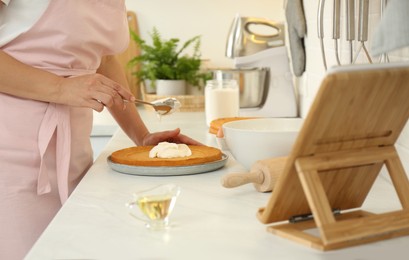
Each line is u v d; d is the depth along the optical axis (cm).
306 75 246
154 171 139
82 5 152
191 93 316
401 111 91
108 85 147
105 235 98
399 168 95
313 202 86
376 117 89
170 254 88
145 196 99
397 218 91
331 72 79
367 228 88
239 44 262
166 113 166
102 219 107
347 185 97
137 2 332
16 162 150
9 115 149
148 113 287
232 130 138
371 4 146
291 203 94
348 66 80
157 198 99
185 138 170
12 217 152
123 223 104
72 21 150
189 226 101
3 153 149
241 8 332
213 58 336
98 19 158
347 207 102
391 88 85
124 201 119
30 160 151
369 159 93
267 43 264
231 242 92
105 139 264
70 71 155
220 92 221
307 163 87
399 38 79
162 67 304
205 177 140
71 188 160
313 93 232
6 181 150
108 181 136
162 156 146
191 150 158
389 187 129
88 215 109
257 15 332
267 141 133
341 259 84
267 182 121
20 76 142
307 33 243
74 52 154
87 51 157
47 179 151
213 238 95
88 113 164
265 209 94
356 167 95
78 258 87
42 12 148
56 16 149
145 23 334
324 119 84
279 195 91
